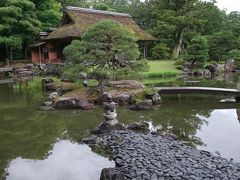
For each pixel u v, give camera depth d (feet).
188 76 94.94
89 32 50.14
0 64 107.55
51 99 50.96
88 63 50.75
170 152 26.86
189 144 30.30
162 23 120.37
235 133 34.27
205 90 55.31
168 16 120.37
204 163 24.14
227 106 49.39
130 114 43.60
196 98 56.59
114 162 26.04
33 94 62.28
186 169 22.97
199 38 104.73
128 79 52.95
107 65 54.39
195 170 22.74
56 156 27.94
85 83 57.11
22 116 43.60
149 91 50.98
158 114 43.75
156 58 122.83
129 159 25.61
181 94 60.90
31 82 77.46
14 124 39.58
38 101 54.39
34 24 113.80
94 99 49.55
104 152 28.58
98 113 44.09
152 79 85.51
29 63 109.29
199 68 106.63
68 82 63.98
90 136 33.37
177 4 127.65
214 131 35.17
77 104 47.24
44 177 23.44
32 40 117.39
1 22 105.81
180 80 82.69
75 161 26.61
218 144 30.30
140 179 21.72
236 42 123.44
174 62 113.60
